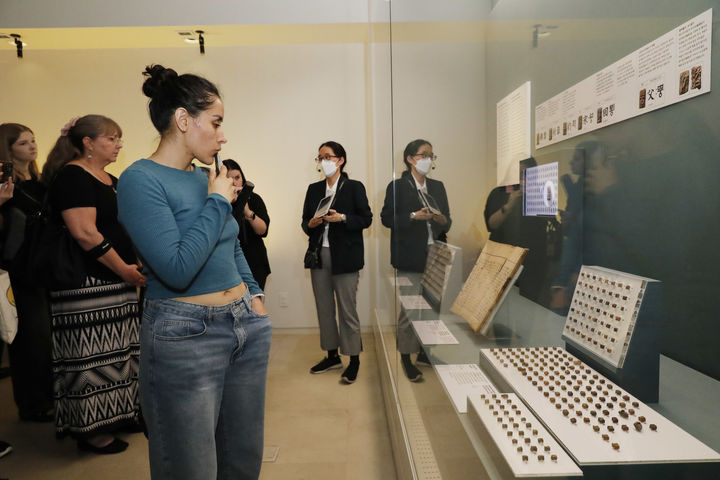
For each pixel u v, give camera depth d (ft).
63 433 6.26
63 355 5.96
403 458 5.02
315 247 8.95
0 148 7.18
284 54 12.06
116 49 11.91
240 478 3.77
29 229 6.00
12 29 10.51
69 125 6.34
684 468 0.95
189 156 3.43
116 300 6.12
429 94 2.78
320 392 8.40
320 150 8.87
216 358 3.31
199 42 11.09
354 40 11.76
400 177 4.51
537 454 1.33
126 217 3.10
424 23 2.84
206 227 3.14
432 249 2.99
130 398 6.42
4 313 6.05
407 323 4.57
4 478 5.72
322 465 5.97
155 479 3.29
